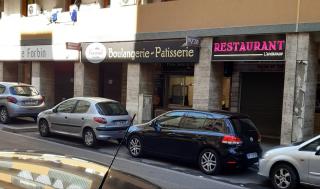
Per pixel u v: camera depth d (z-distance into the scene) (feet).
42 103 57.93
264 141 49.49
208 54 50.65
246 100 55.06
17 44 78.02
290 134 43.80
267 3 45.29
